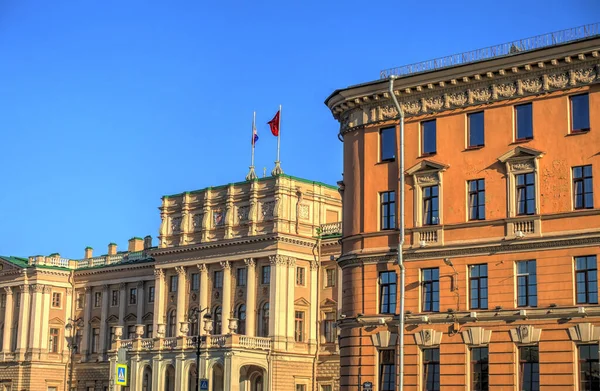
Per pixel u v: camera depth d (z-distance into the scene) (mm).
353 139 66125
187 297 113250
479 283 59062
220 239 109938
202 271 111625
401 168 62625
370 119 65125
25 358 130250
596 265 54844
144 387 107500
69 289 134375
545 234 56688
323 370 105438
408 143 63062
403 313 60969
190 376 103562
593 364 54188
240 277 108812
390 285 62688
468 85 60906
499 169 59219
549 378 55344
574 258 55781
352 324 63688
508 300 57500
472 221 59656
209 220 112250
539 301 56406
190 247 112500
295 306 106062
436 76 61625
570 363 54781
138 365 108000
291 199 107562
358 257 63938
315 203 110250
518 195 58438
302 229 107938
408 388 60344
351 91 65500
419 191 62219
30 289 132250
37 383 128875
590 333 54219
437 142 61844
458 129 61219
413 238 61906
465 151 60750
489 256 58688
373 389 61781
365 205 64500
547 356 55625
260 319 105750
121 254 130500
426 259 61156
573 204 56312
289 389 103875
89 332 131125
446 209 60938
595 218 55250
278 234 104438
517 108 59281
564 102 57281
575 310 54781
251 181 108625
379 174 64312
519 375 56688
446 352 59375
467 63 60188
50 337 131750
